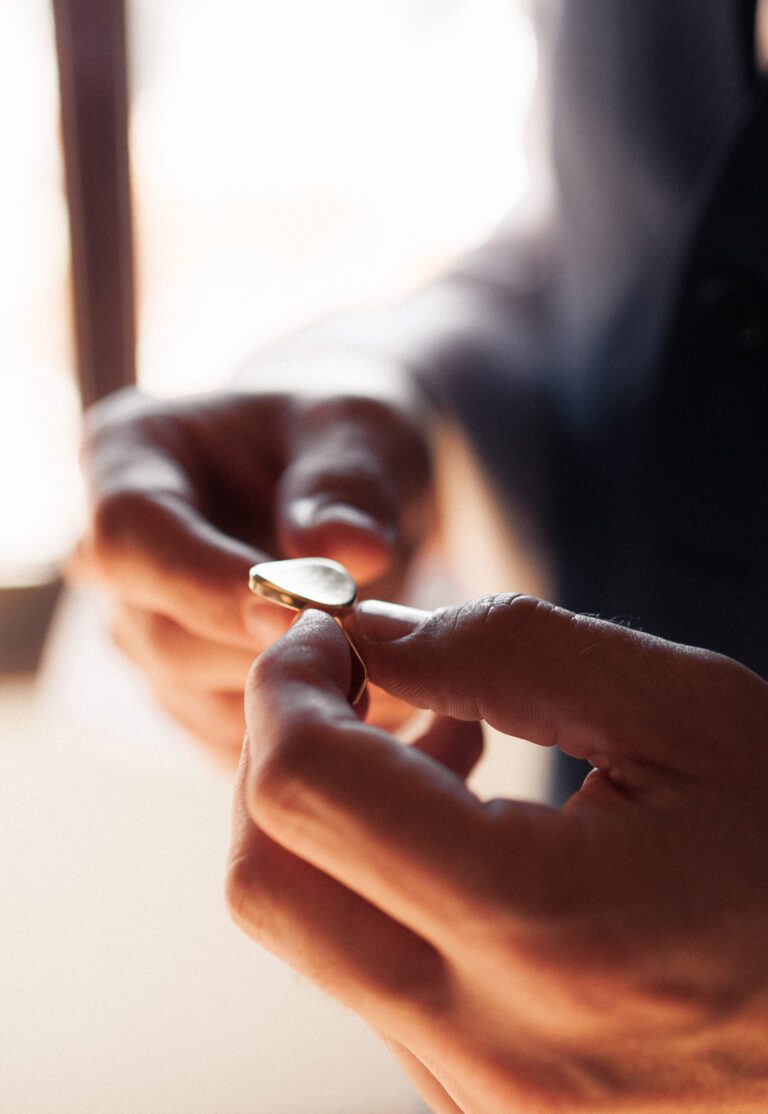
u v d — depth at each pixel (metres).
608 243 0.42
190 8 0.62
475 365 0.41
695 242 0.35
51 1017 0.60
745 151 0.34
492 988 0.23
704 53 0.38
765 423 0.35
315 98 0.68
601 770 0.24
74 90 0.59
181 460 0.33
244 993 0.62
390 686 0.25
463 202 0.72
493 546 0.41
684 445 0.36
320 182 0.70
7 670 0.76
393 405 0.35
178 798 0.73
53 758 0.74
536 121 0.50
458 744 0.27
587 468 0.41
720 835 0.23
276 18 0.64
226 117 0.66
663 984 0.22
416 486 0.35
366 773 0.22
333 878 0.23
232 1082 0.58
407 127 0.70
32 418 0.72
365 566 0.30
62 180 0.62
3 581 0.74
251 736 0.23
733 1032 0.23
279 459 0.34
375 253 0.73
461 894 0.22
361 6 0.65
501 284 0.47
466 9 0.66
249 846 0.24
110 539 0.30
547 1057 0.23
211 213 0.69
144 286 0.68
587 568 0.42
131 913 0.65
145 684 0.38
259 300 0.72
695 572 0.37
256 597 0.29
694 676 0.24
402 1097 0.58
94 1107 0.56
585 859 0.22
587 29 0.40
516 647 0.24
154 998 0.61
